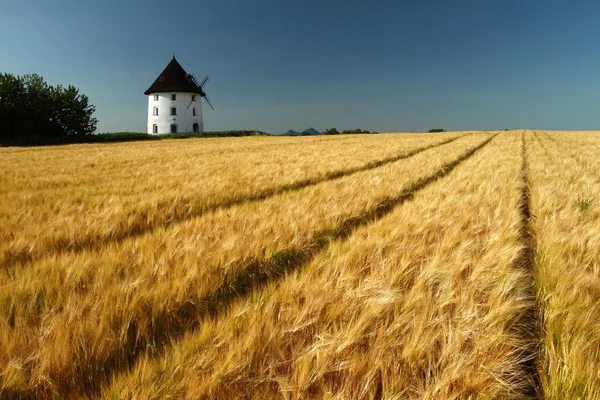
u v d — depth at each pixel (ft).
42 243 13.21
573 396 5.45
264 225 14.17
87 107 214.48
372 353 6.05
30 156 78.79
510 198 19.72
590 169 37.55
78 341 6.44
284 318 7.11
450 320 6.97
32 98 190.90
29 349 6.28
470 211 16.22
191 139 179.52
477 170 33.53
